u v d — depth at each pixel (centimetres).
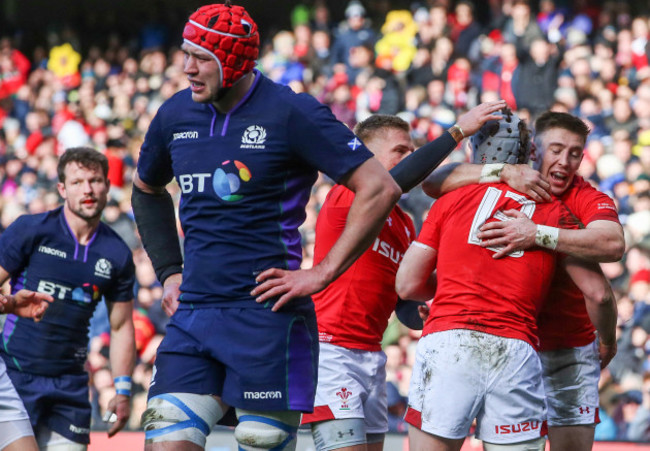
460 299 1020
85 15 5588
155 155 925
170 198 995
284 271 858
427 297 1111
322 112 862
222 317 857
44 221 1345
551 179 1120
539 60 3553
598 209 1089
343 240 866
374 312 1173
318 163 863
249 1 5338
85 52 5506
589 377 1197
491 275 1017
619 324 2339
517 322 1015
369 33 4141
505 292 1014
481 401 1005
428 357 1022
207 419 861
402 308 1267
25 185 3956
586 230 1038
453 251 1035
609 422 2181
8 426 1217
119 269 1373
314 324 894
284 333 855
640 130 3259
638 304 2355
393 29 4131
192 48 845
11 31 5784
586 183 1145
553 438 1215
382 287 1173
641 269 2512
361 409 1154
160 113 907
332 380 1145
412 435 1033
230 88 861
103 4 5544
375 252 1165
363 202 861
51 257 1337
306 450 1691
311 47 4250
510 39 3741
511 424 1002
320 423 1148
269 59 4319
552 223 1043
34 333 1326
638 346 2278
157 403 855
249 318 853
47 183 3938
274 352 850
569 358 1196
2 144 4609
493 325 1005
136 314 2786
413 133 3384
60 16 5669
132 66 4838
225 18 841
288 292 851
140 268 2984
